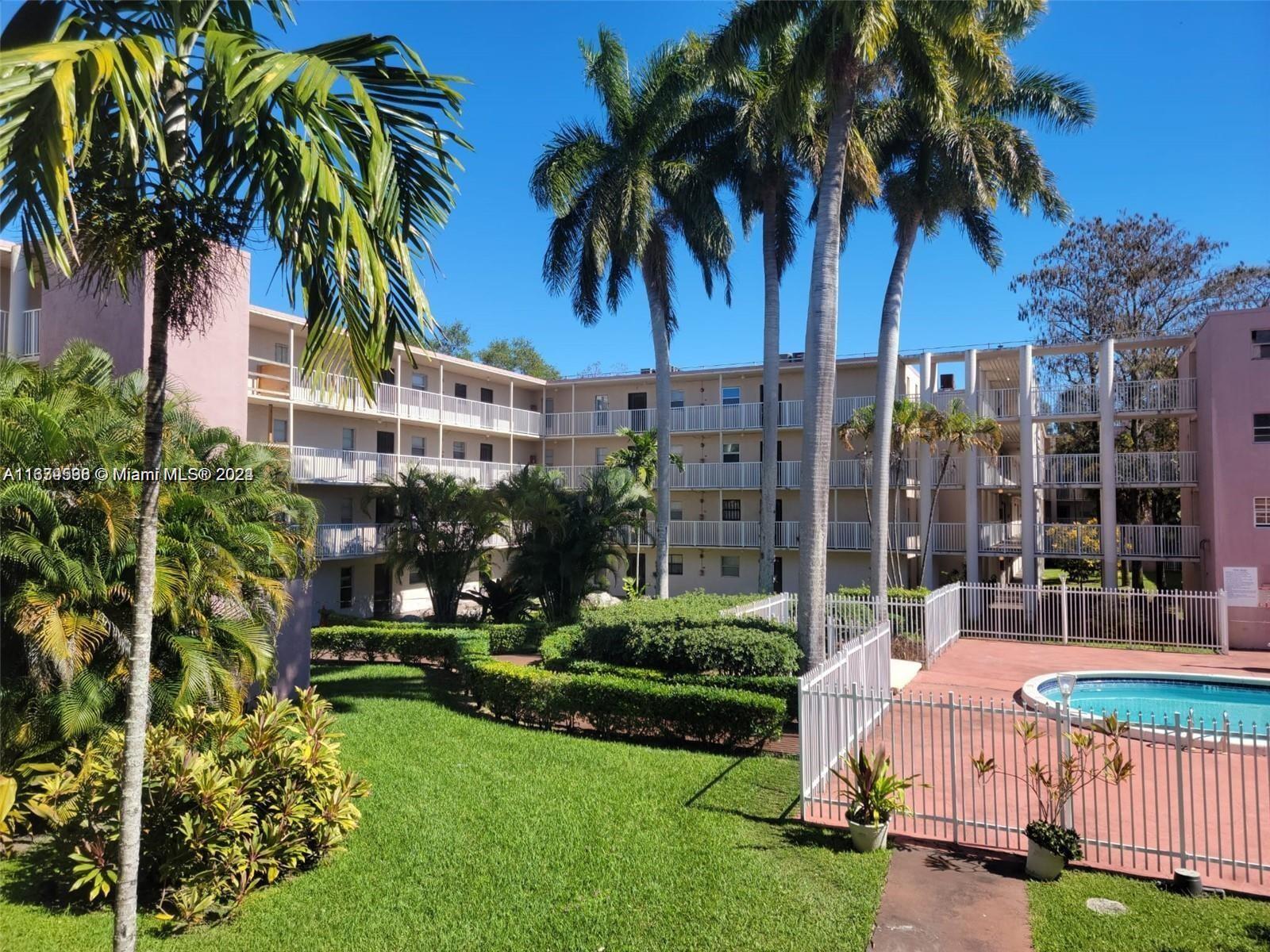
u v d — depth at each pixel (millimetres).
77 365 9555
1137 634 19156
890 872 6164
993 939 5090
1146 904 5566
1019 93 18734
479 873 6242
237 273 4914
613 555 23672
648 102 21828
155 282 4238
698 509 32469
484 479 29984
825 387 12375
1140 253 32688
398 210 4348
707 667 11617
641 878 6094
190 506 8930
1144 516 33969
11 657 8328
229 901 5781
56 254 3654
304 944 5227
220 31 4023
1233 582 19406
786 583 30000
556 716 11312
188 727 7020
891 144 18859
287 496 11062
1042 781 6594
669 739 10453
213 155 4445
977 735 10266
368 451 27266
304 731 7137
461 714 12328
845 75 12422
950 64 12781
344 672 16750
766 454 21328
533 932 5309
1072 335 34625
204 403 11766
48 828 6879
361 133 4512
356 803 7898
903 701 7480
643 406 34125
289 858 6258
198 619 8906
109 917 5711
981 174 17859
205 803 5863
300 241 4242
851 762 6863
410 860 6520
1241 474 19734
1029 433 23391
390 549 22781
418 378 29328
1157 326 32406
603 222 21344
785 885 5949
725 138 21594
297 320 22625
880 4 11055
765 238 21562
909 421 22016
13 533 7641
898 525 26188
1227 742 6047
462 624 22578
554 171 21734
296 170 4105
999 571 31484
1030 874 6078
